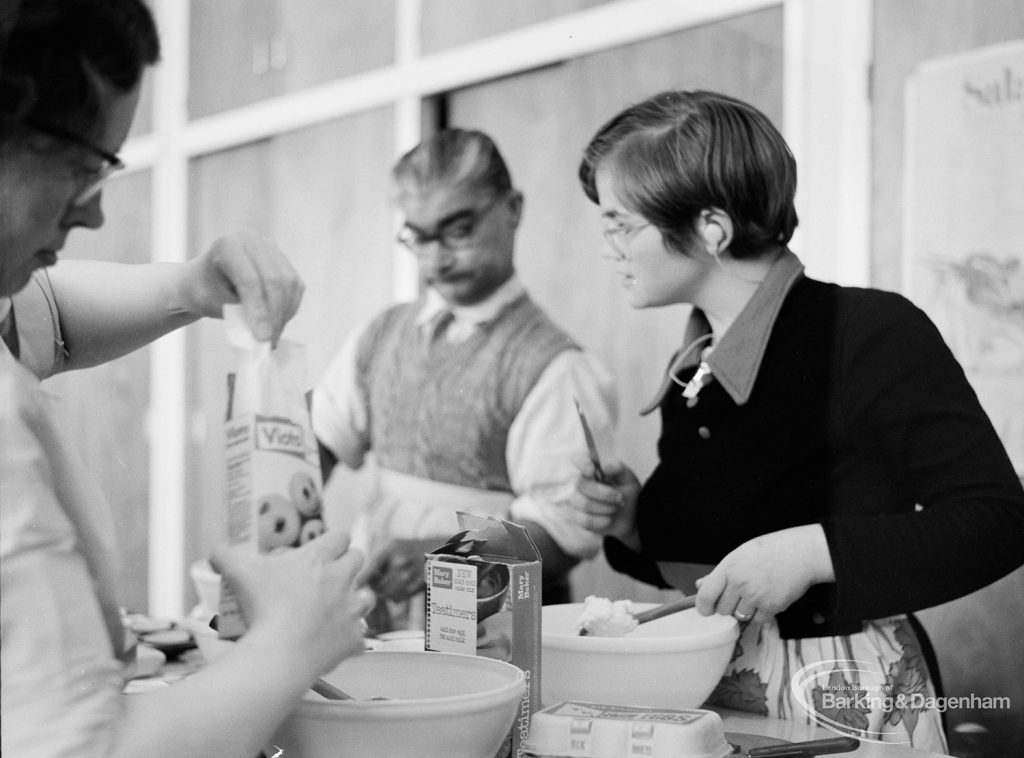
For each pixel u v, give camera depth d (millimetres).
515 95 1854
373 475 1789
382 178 2010
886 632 923
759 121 929
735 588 856
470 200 1748
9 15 551
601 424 1378
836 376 891
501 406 1629
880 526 855
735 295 955
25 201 586
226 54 2117
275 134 2131
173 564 2025
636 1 1621
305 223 2105
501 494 1616
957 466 861
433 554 800
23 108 559
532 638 762
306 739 628
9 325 872
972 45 1226
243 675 558
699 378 966
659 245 978
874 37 1282
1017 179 1206
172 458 2016
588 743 712
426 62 1951
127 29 593
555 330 1671
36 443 559
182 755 528
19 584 516
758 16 1439
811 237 1220
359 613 618
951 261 1241
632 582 1288
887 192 1277
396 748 613
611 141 999
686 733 694
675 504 1000
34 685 506
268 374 667
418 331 1769
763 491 924
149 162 2102
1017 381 1211
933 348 883
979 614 1069
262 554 613
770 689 917
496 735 646
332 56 2068
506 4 1844
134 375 2061
